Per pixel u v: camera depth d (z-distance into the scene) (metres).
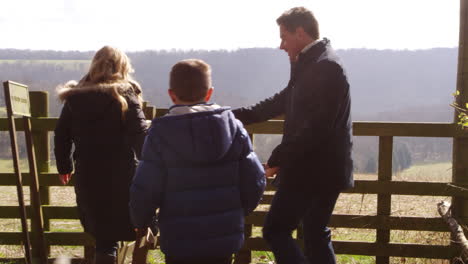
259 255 4.51
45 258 3.90
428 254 4.02
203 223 2.17
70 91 2.96
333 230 5.20
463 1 3.87
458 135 3.90
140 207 2.16
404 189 3.97
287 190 2.78
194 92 2.23
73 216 4.18
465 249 3.71
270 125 4.03
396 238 4.66
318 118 2.59
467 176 3.93
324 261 2.90
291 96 2.80
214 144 2.15
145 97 74.19
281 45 2.86
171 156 2.13
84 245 4.10
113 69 2.99
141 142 2.92
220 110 2.23
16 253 4.27
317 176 2.72
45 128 4.14
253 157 2.31
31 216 4.14
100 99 2.89
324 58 2.64
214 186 2.20
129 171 2.98
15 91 3.52
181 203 2.15
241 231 2.30
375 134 3.99
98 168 2.94
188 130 2.13
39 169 4.18
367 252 4.10
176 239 2.16
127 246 3.43
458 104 3.90
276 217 2.83
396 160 59.28
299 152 2.61
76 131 2.97
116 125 2.92
